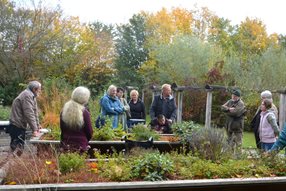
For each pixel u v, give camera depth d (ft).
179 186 10.44
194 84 66.28
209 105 31.68
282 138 13.28
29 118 17.84
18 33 50.93
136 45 94.73
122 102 25.23
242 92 49.06
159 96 22.36
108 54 85.51
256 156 13.67
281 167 12.50
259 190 11.33
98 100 30.25
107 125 19.16
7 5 51.37
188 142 16.92
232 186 11.02
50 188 9.61
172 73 71.97
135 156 12.59
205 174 11.52
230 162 12.69
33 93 18.34
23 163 10.73
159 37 92.89
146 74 82.07
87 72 64.54
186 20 94.07
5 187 9.44
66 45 57.57
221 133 14.62
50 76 51.24
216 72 59.82
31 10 52.60
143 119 25.48
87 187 9.80
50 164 11.28
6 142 23.56
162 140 18.03
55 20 55.93
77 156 11.91
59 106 27.17
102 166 11.64
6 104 48.83
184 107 57.26
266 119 17.80
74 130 13.48
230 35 104.83
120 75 88.79
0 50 49.73
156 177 10.79
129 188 10.07
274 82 63.77
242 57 79.66
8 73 50.06
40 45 52.65
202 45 72.69
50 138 18.15
